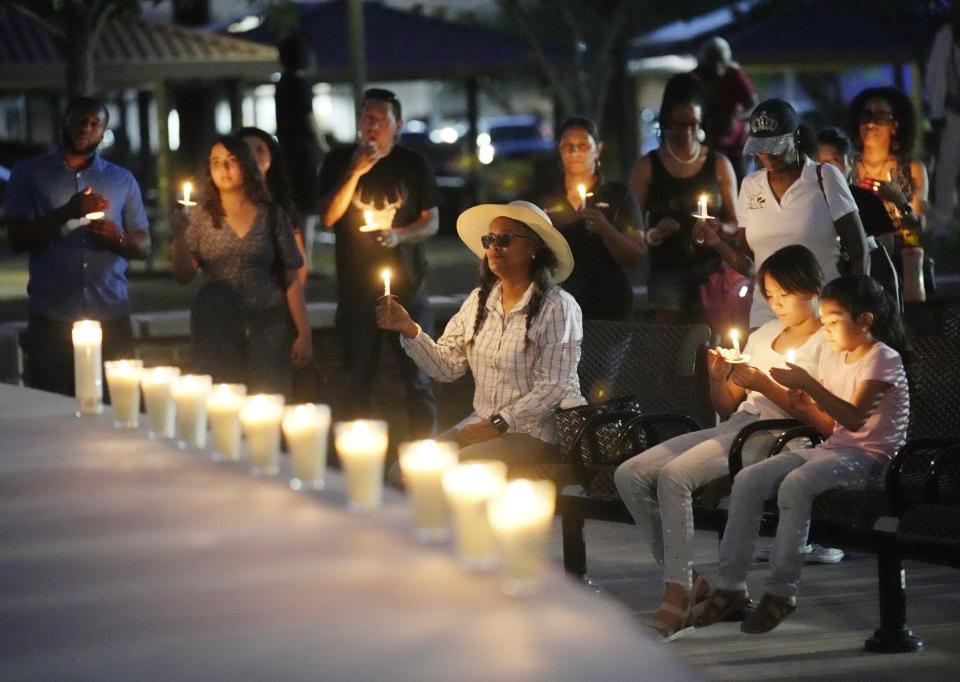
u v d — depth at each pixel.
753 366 6.44
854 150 8.91
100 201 8.54
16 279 17.28
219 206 8.35
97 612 3.07
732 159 11.85
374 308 9.18
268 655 2.77
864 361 6.19
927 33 22.44
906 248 8.67
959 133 13.36
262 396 4.62
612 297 8.78
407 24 24.69
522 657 2.70
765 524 6.27
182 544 3.61
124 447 5.17
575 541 6.82
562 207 8.85
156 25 19.22
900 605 5.96
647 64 26.64
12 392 6.83
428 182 9.19
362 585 3.19
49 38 19.41
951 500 6.01
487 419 6.90
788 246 6.62
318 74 23.34
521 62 24.30
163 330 10.55
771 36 22.86
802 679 5.65
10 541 3.71
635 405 6.96
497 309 7.04
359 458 3.99
